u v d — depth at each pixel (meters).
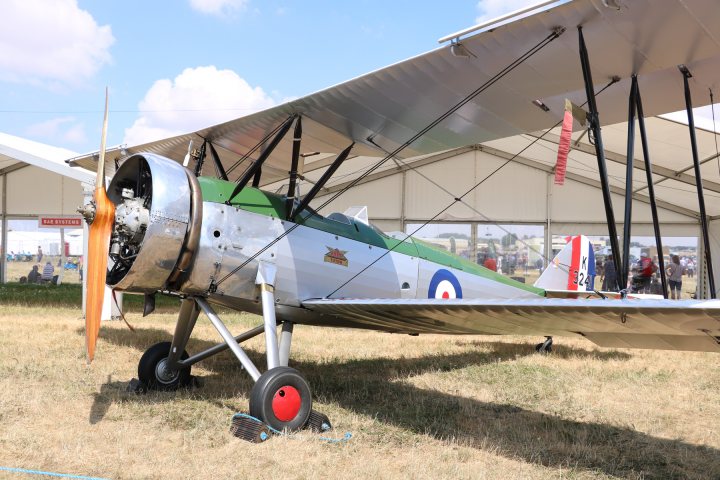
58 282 22.53
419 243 6.54
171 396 5.09
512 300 3.75
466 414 4.85
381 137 5.83
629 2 3.57
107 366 6.20
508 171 19.11
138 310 12.49
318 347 8.35
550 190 18.89
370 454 3.76
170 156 7.28
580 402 5.37
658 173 14.29
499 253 19.20
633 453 3.97
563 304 3.51
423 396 5.44
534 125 5.57
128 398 4.93
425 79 4.59
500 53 4.19
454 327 5.14
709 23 3.74
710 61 4.54
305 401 4.19
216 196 4.78
